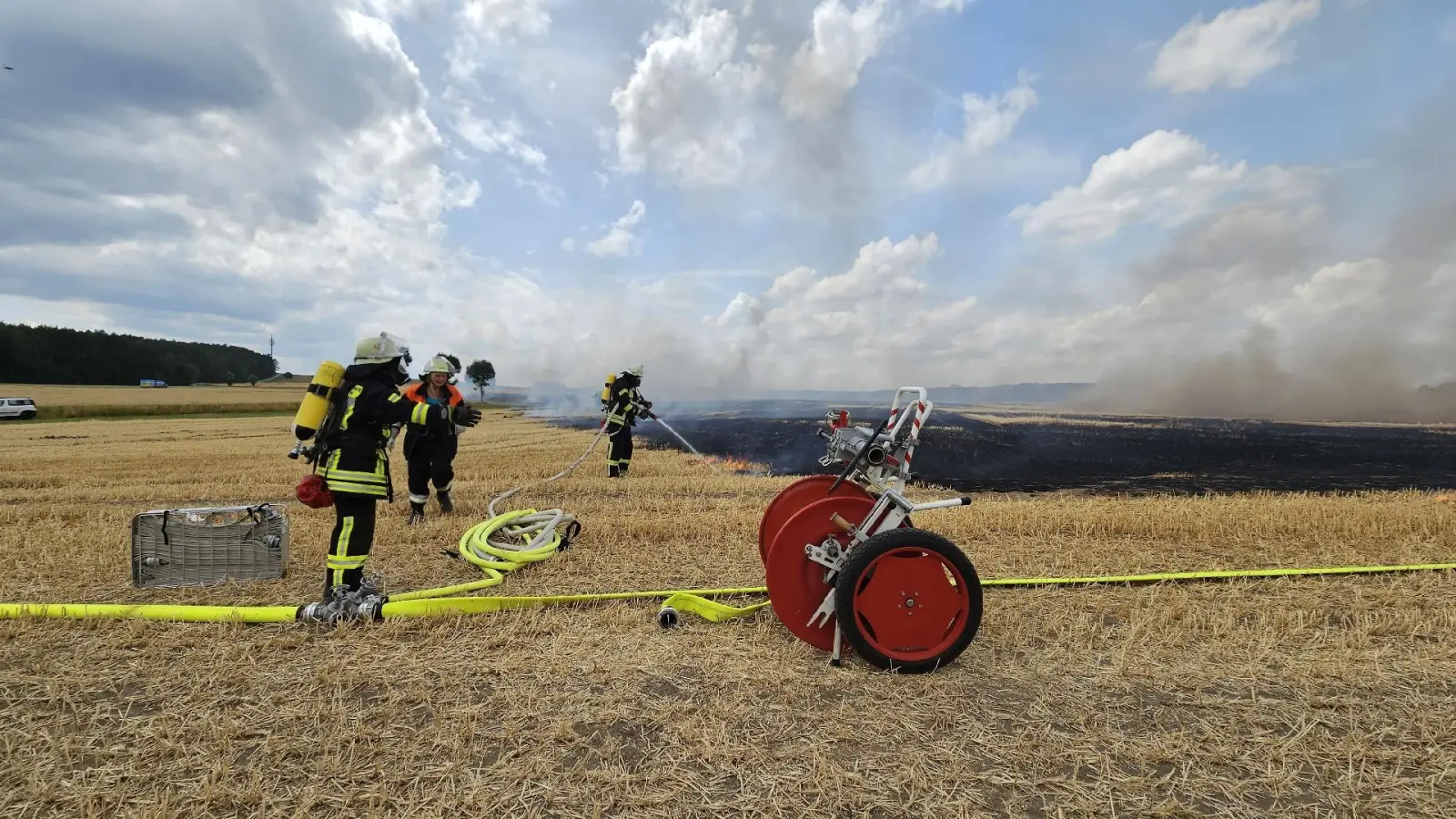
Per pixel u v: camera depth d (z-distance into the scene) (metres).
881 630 4.09
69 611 4.93
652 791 2.88
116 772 2.99
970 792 2.88
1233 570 6.40
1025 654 4.36
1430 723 3.40
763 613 5.19
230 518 7.92
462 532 8.00
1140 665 4.13
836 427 4.88
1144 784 2.93
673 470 14.56
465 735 3.28
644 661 4.23
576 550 7.29
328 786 2.90
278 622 4.91
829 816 2.72
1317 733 3.33
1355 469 14.21
